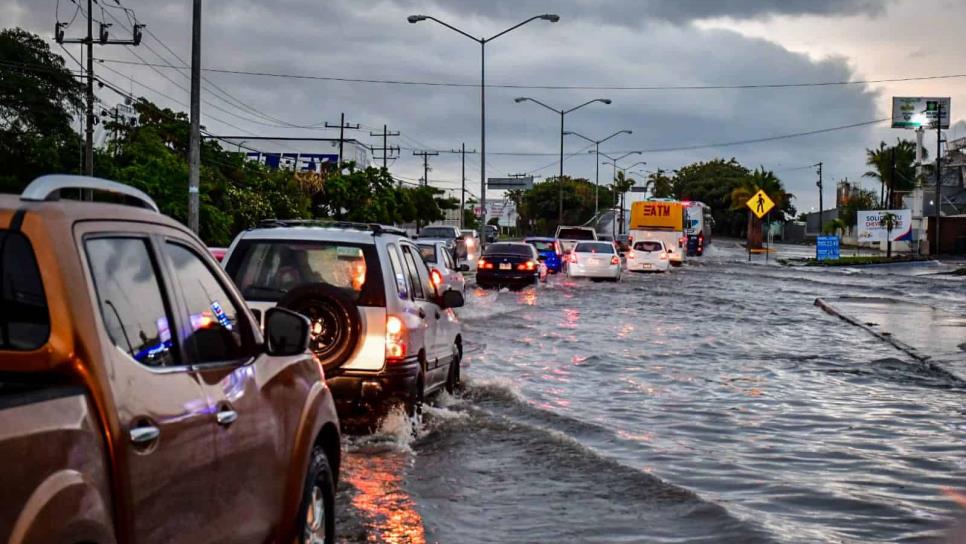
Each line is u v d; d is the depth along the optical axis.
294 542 5.64
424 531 7.78
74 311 3.80
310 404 5.88
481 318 26.34
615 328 24.77
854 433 12.05
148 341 4.32
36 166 37.97
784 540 7.59
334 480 6.54
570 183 156.12
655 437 11.66
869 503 8.79
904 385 16.06
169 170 41.38
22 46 38.09
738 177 158.12
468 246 48.72
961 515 8.48
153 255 4.59
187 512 4.32
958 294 43.12
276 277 11.09
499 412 12.83
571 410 13.30
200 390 4.55
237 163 56.62
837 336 23.97
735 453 10.84
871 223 86.44
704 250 93.94
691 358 19.19
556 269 49.56
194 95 27.92
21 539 3.15
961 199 113.62
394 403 10.62
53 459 3.37
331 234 11.12
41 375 3.75
